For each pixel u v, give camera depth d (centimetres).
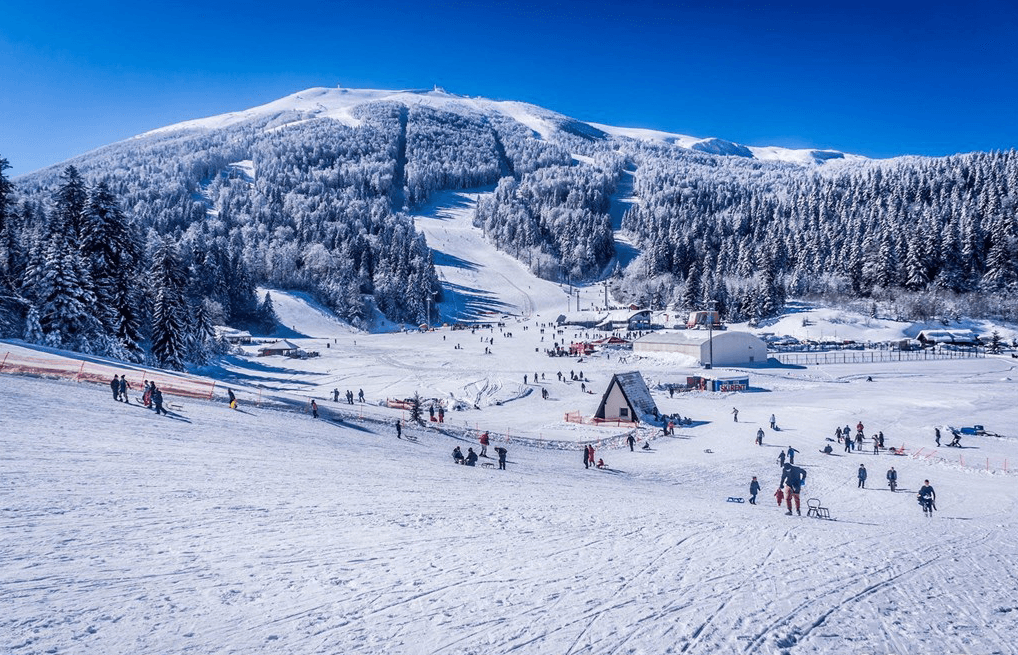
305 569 1021
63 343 4819
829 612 1020
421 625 830
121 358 5047
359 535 1270
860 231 16125
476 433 4075
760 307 12962
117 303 5459
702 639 859
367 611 865
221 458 2033
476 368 8569
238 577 952
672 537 1495
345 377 7675
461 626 838
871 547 1555
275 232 18888
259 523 1284
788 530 1708
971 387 6706
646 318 13812
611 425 4897
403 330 15225
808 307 13425
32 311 4775
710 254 18312
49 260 4888
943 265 13525
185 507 1352
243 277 13375
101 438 2080
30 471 1525
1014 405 5631
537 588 1022
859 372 7938
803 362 8906
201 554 1047
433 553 1187
